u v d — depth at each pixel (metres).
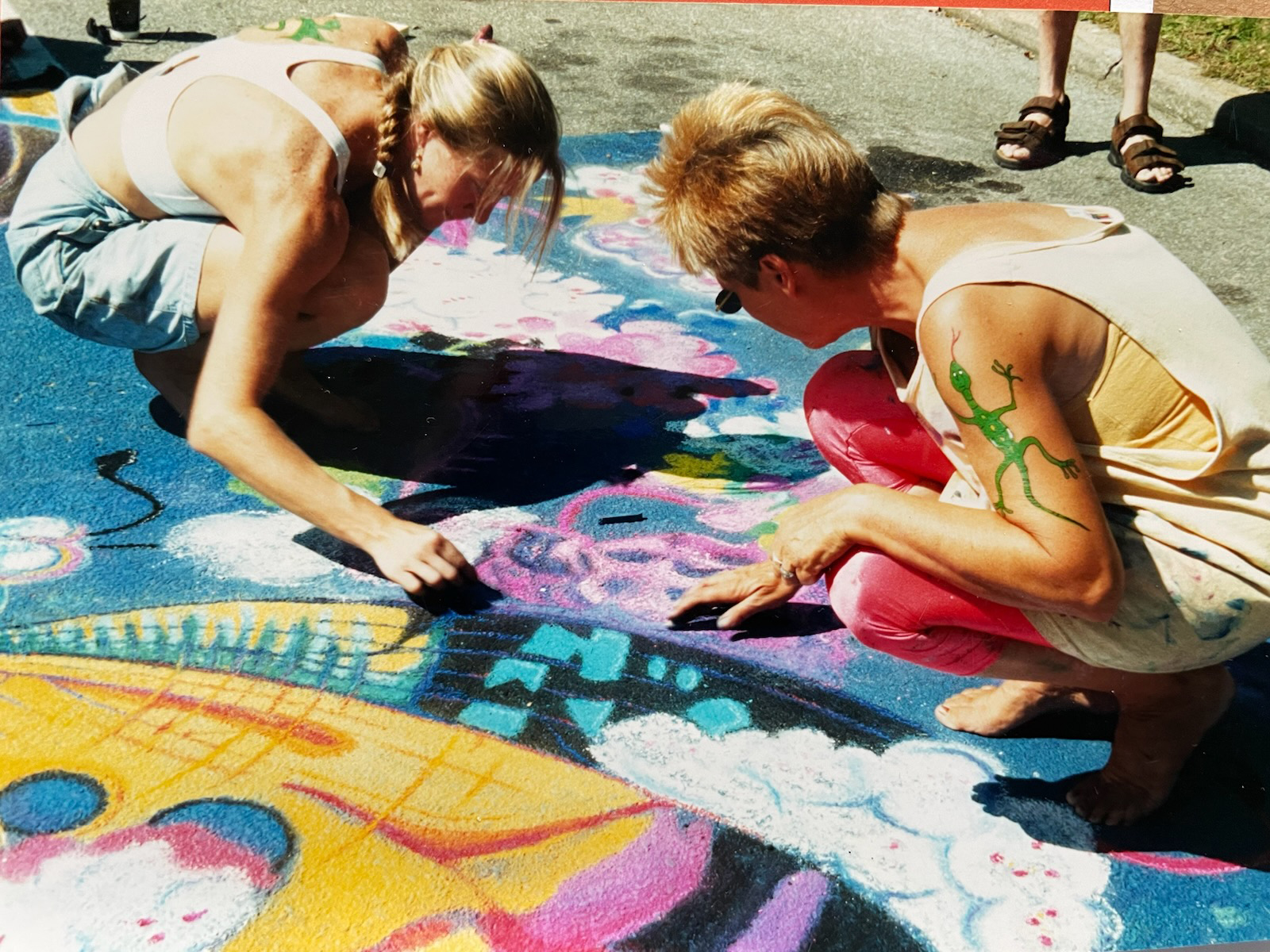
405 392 2.86
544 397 2.89
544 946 1.63
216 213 2.26
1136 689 1.83
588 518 2.50
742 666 2.15
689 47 5.16
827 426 2.16
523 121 2.19
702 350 3.15
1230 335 1.66
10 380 2.75
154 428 2.66
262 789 1.83
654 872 1.75
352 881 1.70
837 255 1.71
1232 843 1.88
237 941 1.61
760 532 2.49
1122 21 4.18
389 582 2.29
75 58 4.33
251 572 2.28
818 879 1.76
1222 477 1.65
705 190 1.73
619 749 1.96
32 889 1.65
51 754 1.86
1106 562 1.59
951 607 1.76
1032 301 1.57
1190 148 4.57
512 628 2.19
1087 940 1.70
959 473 1.82
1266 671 2.25
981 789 1.94
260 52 2.21
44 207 2.30
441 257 3.47
